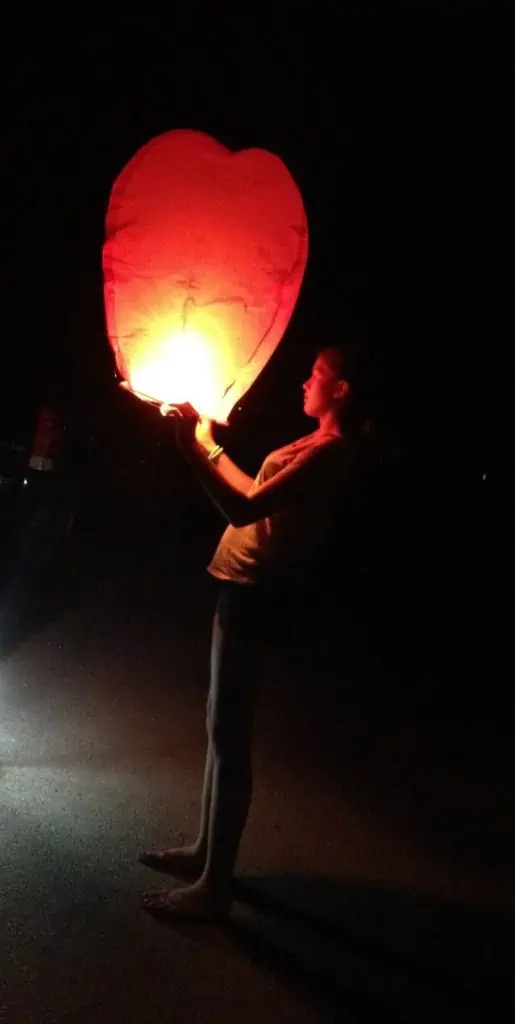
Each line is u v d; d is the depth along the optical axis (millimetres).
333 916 3691
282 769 5383
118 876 3762
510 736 6707
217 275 3105
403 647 9586
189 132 3002
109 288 3041
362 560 14867
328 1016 3025
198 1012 2959
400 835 4602
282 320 3227
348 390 3414
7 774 4707
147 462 17062
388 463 3926
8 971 3045
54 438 11383
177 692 6676
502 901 4008
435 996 3213
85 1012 2889
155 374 3184
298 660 8461
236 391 3303
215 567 3445
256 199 3082
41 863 3791
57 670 6871
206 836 3844
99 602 9719
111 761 5074
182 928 3438
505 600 12961
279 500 3209
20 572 10609
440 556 15617
